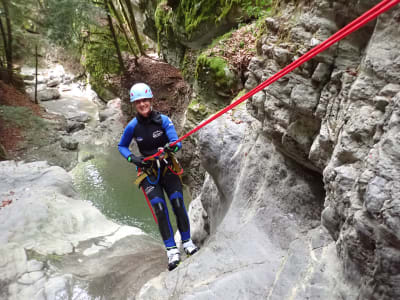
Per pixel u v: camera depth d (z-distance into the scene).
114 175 9.33
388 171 1.44
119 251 3.93
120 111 13.10
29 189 5.53
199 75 7.21
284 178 3.00
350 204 1.70
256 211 2.98
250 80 3.20
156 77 10.88
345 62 2.04
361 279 1.73
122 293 2.70
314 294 1.96
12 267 3.15
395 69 1.65
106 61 13.42
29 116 11.86
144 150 3.10
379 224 1.44
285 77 2.50
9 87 13.32
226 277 2.33
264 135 3.34
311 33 2.25
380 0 1.79
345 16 2.01
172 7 8.98
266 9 6.21
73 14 10.39
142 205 7.89
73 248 3.86
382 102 1.66
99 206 7.84
